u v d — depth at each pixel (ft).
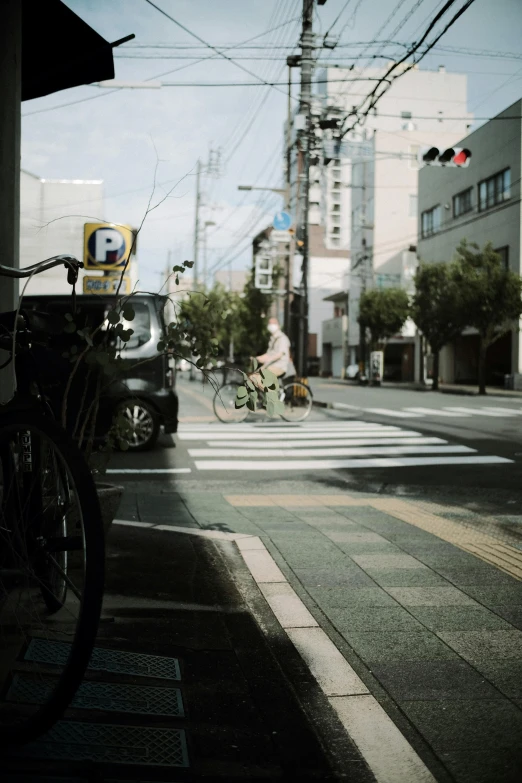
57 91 17.17
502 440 38.32
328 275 263.70
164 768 6.93
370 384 134.41
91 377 11.71
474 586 13.19
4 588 8.18
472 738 7.72
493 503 22.54
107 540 15.57
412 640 10.59
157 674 9.04
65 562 9.28
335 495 23.86
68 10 13.76
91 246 50.57
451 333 108.06
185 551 14.96
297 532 17.60
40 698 7.59
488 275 94.63
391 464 30.60
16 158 13.56
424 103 210.59
